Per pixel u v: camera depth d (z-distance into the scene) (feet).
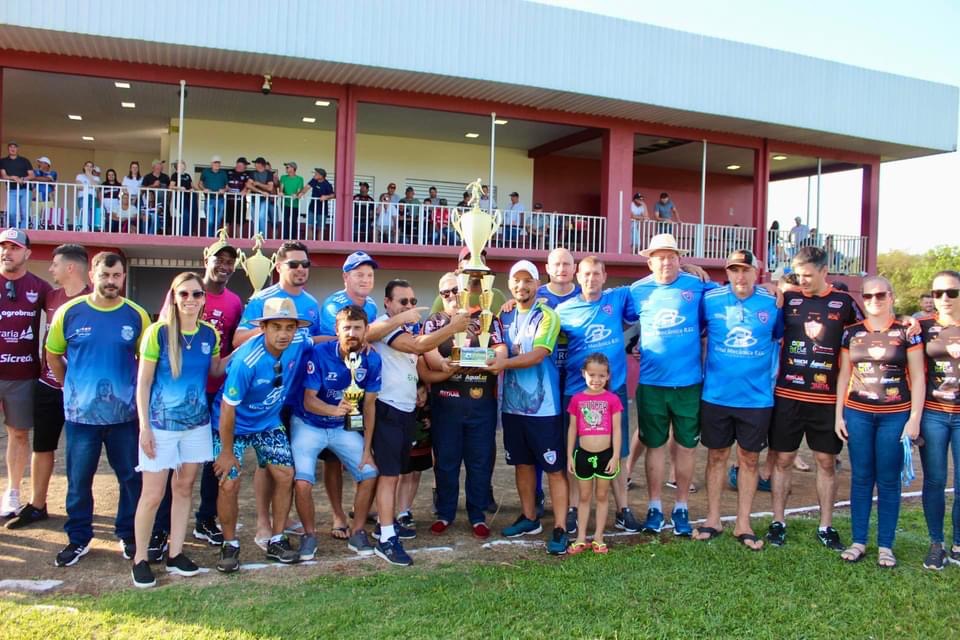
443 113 48.60
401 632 11.84
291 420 16.08
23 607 12.51
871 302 15.71
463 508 20.21
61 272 16.97
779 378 16.99
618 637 12.00
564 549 16.20
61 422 17.37
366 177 55.42
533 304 17.19
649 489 18.06
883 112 54.80
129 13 36.37
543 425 16.60
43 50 38.11
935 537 15.58
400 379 16.03
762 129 52.65
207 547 16.31
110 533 17.08
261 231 44.75
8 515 17.49
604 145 51.01
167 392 13.92
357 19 40.22
